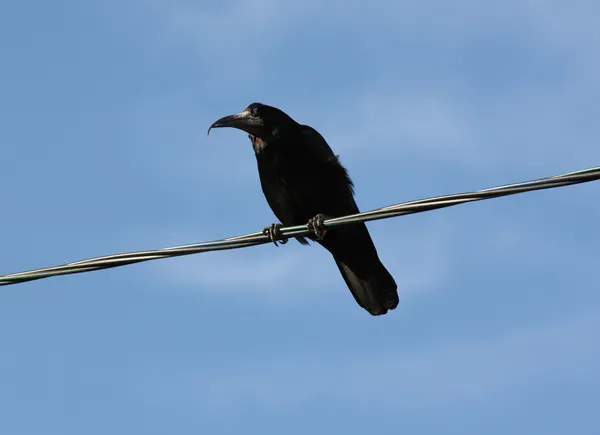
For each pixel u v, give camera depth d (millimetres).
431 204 9508
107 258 10047
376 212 9742
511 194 9141
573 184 8914
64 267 10055
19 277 10047
